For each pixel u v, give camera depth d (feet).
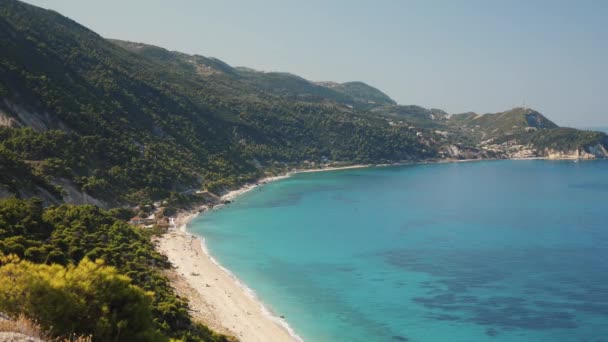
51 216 304.09
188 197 592.60
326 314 272.31
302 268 360.07
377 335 247.09
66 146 498.28
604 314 271.49
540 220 556.51
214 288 299.38
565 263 375.04
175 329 202.59
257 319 258.78
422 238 462.60
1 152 383.86
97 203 449.48
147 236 401.29
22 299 115.34
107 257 262.26
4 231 233.35
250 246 422.41
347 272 351.67
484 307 284.00
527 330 252.42
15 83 551.59
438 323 261.85
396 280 334.03
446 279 336.29
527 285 322.55
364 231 492.95
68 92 631.97
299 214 586.45
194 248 400.47
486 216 583.99
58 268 133.18
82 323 120.98
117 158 556.92
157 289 244.22
